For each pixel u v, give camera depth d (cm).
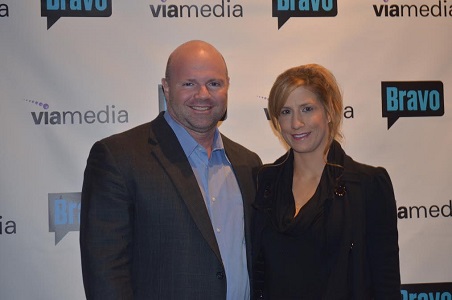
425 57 236
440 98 236
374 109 235
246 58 231
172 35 228
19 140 222
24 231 222
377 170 183
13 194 221
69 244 224
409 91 236
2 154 221
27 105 222
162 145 186
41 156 223
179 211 178
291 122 180
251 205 192
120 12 226
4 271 221
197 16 229
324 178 180
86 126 225
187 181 181
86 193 183
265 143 232
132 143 184
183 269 176
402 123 236
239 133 231
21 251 221
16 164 222
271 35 232
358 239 174
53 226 223
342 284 172
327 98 180
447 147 236
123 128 227
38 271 222
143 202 178
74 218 224
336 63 234
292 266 175
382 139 235
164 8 228
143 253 178
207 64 186
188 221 178
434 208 236
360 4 235
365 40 235
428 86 236
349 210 175
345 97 234
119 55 226
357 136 235
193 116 184
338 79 234
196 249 177
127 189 178
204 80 185
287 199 183
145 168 180
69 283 224
